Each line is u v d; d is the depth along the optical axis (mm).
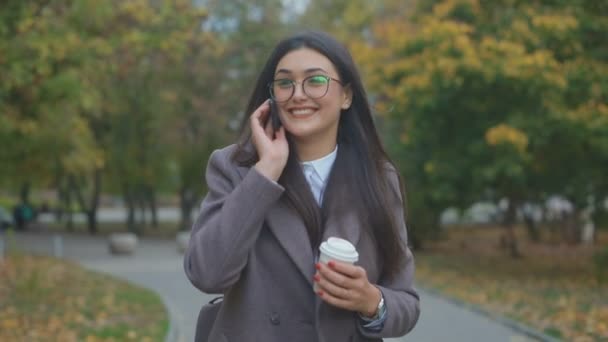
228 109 28719
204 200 2268
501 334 9250
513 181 15555
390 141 20047
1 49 9930
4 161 22422
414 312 2264
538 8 13789
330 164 2318
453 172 14984
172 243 29703
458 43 13242
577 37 13188
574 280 14688
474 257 21594
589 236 28766
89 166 27500
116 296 12453
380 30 17438
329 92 2232
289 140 2275
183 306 11859
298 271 2150
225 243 2041
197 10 13852
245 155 2262
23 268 16422
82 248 26250
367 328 2146
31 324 9125
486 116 14445
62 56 10375
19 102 11281
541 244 27031
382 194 2277
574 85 12969
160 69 27094
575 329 8969
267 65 2309
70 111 17609
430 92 14125
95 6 11406
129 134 30672
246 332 2141
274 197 2084
